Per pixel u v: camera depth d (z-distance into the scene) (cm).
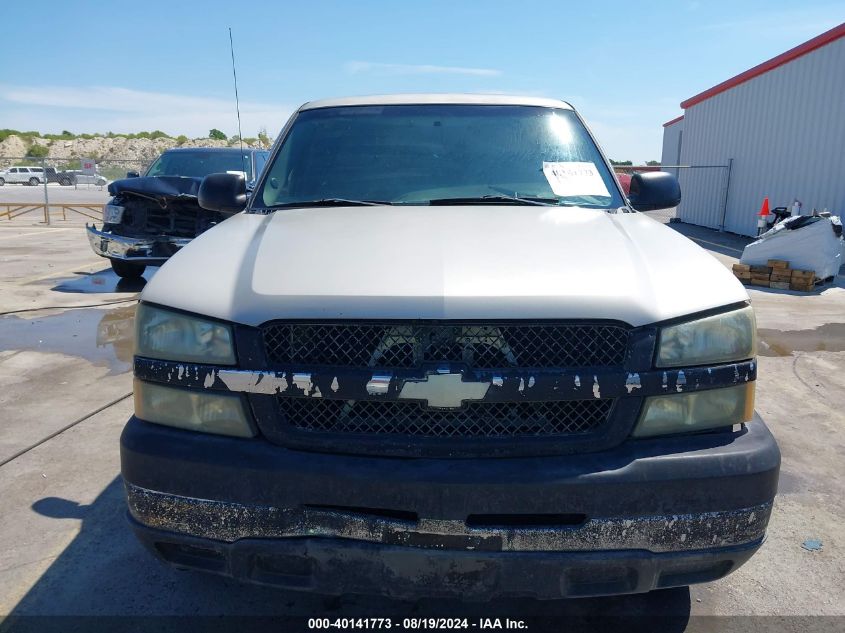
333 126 348
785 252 916
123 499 330
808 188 1284
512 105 358
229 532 203
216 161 950
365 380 195
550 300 201
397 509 195
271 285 210
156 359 212
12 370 525
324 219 272
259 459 198
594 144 343
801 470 368
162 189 843
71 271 997
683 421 205
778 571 279
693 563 202
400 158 327
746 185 1532
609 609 255
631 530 196
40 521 310
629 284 210
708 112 1738
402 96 369
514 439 199
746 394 211
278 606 254
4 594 259
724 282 221
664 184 352
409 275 209
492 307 198
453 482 191
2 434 404
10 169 4262
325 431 202
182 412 209
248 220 286
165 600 257
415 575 199
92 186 3697
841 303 811
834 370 543
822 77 1234
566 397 197
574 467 195
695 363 205
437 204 301
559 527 195
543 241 238
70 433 406
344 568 200
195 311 209
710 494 197
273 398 202
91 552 287
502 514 194
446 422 199
